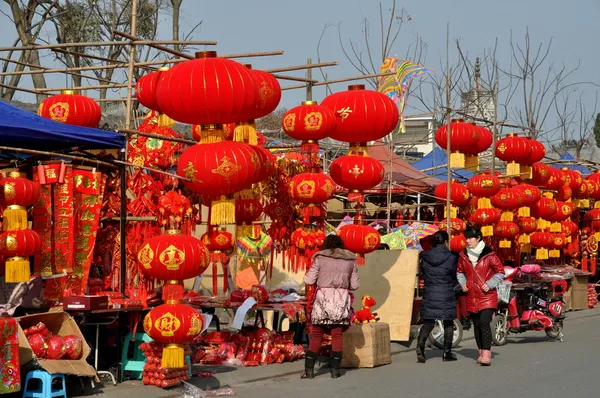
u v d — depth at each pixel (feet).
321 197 41.01
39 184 32.55
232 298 40.52
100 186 34.68
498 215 60.34
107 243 36.60
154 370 32.45
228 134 39.75
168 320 31.12
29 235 29.91
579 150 116.57
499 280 41.04
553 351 46.85
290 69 42.98
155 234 36.27
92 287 35.32
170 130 37.83
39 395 28.68
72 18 77.56
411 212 79.10
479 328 41.27
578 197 73.61
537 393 32.68
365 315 41.86
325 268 37.40
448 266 41.78
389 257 48.75
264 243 43.60
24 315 32.35
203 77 32.19
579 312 71.61
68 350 29.99
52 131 32.37
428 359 43.65
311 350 37.09
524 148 61.67
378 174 42.27
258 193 42.09
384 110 41.24
